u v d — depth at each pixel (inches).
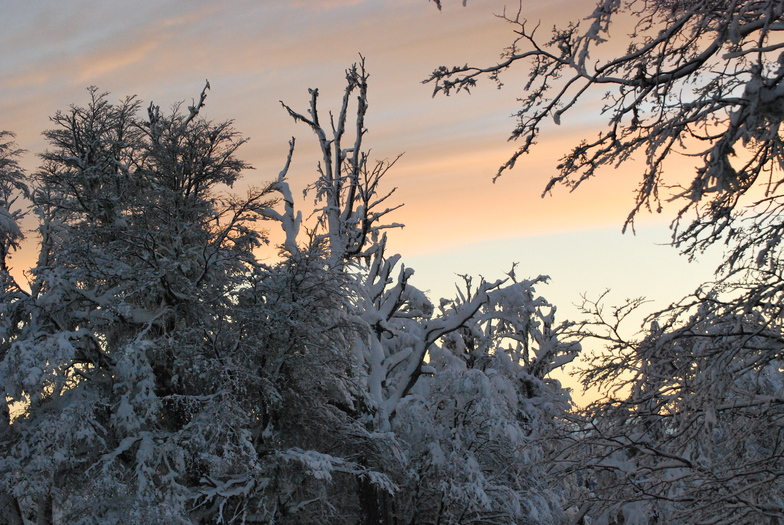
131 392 827.4
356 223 1010.7
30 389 768.9
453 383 906.1
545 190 231.9
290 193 1072.8
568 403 999.6
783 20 195.5
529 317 1108.5
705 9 195.2
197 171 974.4
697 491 295.6
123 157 999.6
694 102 201.5
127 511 748.0
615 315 382.9
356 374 914.7
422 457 920.9
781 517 272.7
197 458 794.8
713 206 239.9
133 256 944.3
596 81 208.8
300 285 886.4
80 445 842.2
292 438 883.4
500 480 914.1
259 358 860.6
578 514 409.4
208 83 1008.2
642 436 323.3
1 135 1067.3
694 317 295.3
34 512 1090.7
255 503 807.1
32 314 855.7
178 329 888.3
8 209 1096.2
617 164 222.2
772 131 184.9
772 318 251.1
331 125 1014.4
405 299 1139.3
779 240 228.7
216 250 925.2
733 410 307.6
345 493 1024.2
